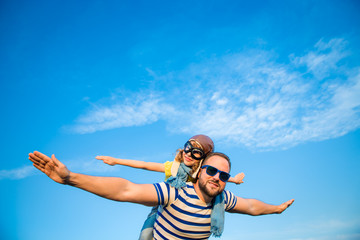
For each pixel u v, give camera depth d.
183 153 4.23
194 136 4.29
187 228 3.34
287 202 4.35
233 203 3.85
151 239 3.76
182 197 3.27
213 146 4.23
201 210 3.36
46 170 2.42
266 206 4.19
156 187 3.14
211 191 3.24
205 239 3.58
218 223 3.40
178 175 3.37
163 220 3.39
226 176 3.28
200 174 3.36
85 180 2.57
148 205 3.15
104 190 2.68
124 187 2.86
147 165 4.73
